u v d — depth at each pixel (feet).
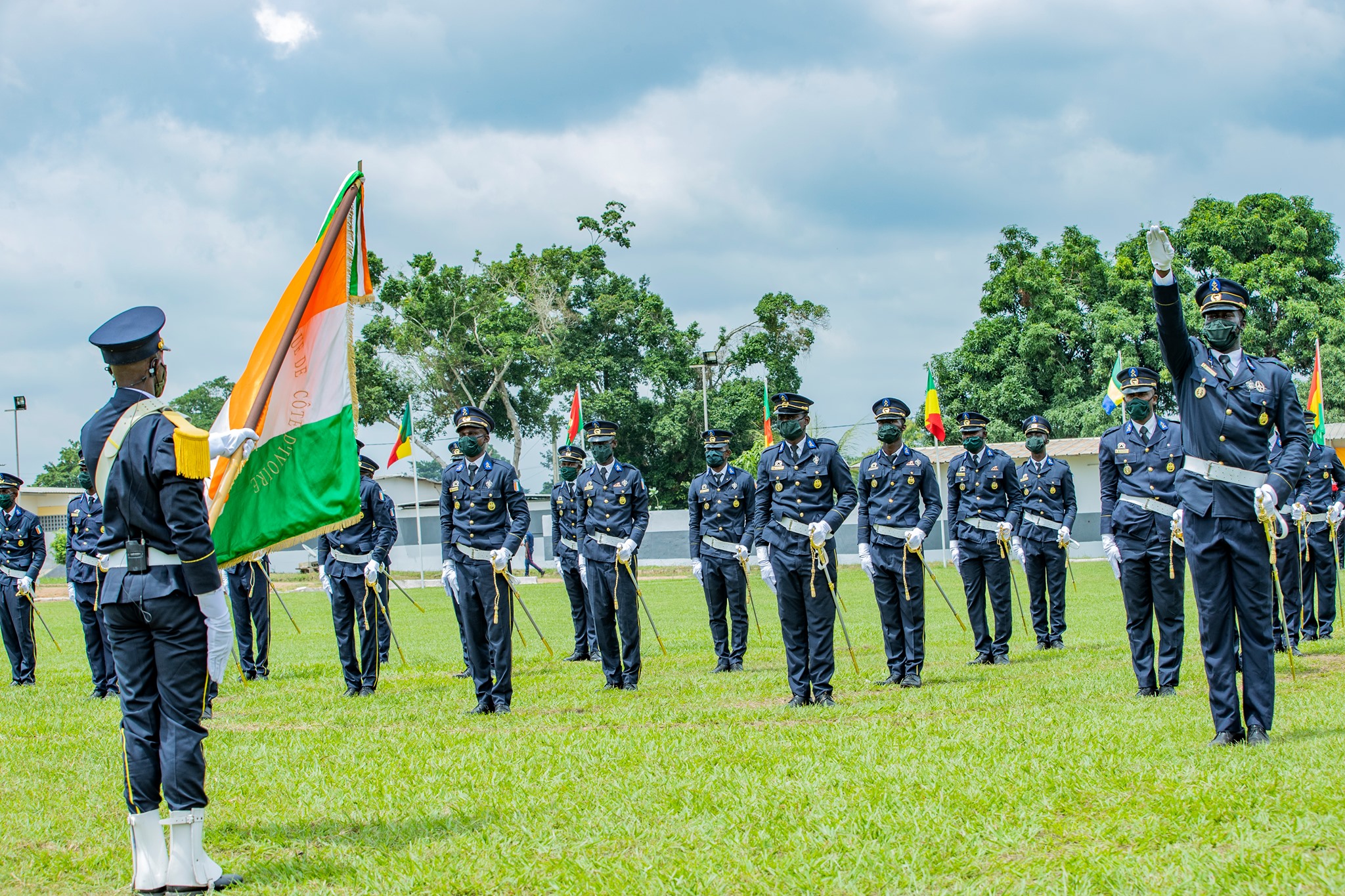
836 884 14.32
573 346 162.20
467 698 34.68
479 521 31.99
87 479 38.42
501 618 31.71
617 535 35.88
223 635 16.24
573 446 48.26
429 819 18.43
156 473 15.75
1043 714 25.82
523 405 163.43
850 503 30.07
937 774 19.51
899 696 30.96
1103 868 14.15
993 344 147.54
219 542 21.62
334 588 36.81
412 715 31.32
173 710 15.81
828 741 23.26
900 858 15.12
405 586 122.42
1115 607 62.44
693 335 166.61
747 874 14.82
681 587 100.01
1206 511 21.93
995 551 40.55
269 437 22.17
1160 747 20.80
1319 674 32.24
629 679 35.83
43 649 60.90
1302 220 140.67
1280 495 21.25
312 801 19.89
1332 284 137.90
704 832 16.80
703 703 31.24
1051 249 152.35
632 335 167.22
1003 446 130.93
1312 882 13.34
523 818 18.12
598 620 35.91
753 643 51.42
